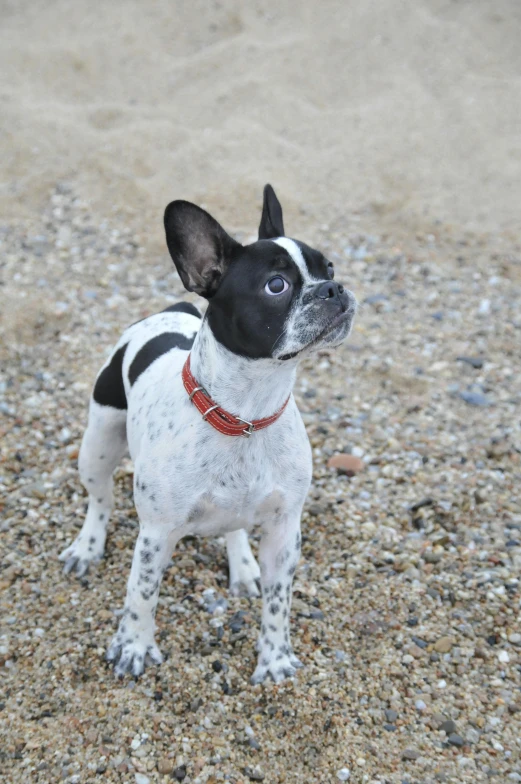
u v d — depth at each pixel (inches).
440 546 58.5
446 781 46.9
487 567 57.1
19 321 75.8
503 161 98.8
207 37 121.9
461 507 61.2
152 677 50.7
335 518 60.4
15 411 67.9
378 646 52.9
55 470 63.4
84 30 121.0
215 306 45.7
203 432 46.8
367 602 55.2
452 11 122.3
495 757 48.1
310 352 45.3
